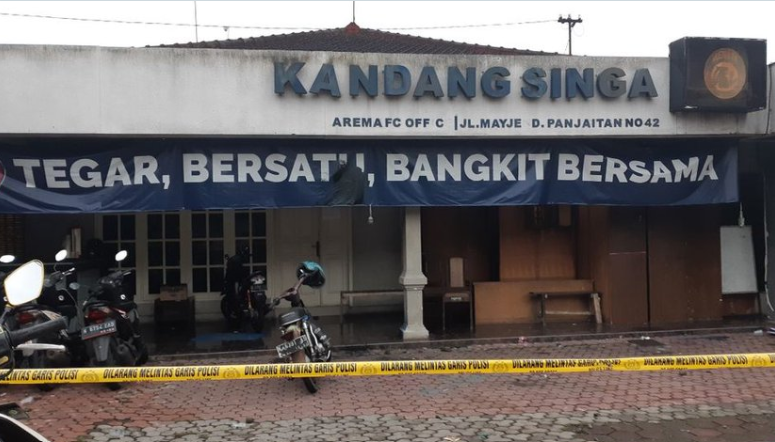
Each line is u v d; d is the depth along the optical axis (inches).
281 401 248.7
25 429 109.7
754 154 423.5
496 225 438.6
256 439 203.9
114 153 319.9
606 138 353.1
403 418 223.9
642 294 402.6
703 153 363.3
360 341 351.9
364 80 324.5
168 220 433.7
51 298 298.0
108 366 264.5
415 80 329.1
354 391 261.0
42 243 411.8
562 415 224.8
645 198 359.6
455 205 346.0
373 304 450.0
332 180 337.4
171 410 238.1
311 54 322.3
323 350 269.9
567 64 338.6
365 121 327.0
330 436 205.8
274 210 442.6
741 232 426.0
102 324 262.2
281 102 320.8
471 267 445.4
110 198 319.6
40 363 263.9
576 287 418.0
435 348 346.6
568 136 342.6
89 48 305.1
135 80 309.1
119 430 214.2
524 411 230.4
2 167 311.3
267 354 326.0
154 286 431.8
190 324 406.3
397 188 342.6
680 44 339.9
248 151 330.6
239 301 390.6
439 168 345.1
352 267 448.8
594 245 417.4
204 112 315.0
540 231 436.1
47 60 302.0
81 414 233.6
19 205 313.0
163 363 313.3
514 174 350.0
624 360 177.2
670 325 392.5
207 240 437.4
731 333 377.1
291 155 334.3
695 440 198.5
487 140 347.6
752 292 425.4
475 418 222.7
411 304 359.3
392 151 342.0
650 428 209.9
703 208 410.6
